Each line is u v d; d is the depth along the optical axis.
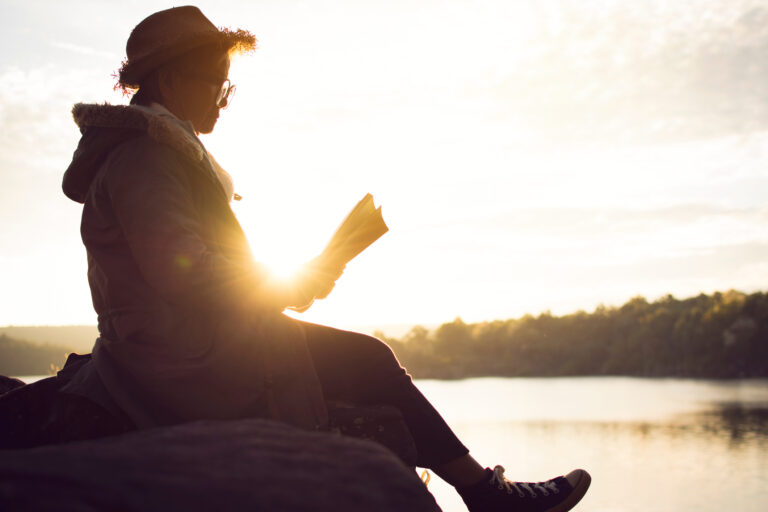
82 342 53.75
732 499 69.50
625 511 67.19
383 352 2.23
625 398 151.50
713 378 193.50
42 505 0.95
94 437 2.05
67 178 2.16
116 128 2.05
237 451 1.26
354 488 1.24
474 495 2.29
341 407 2.09
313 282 2.03
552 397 159.75
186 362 1.93
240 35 2.34
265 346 1.98
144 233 1.92
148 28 2.29
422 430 2.22
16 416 2.11
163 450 1.21
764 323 199.75
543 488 2.39
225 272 1.90
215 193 2.12
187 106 2.35
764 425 107.75
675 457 89.00
